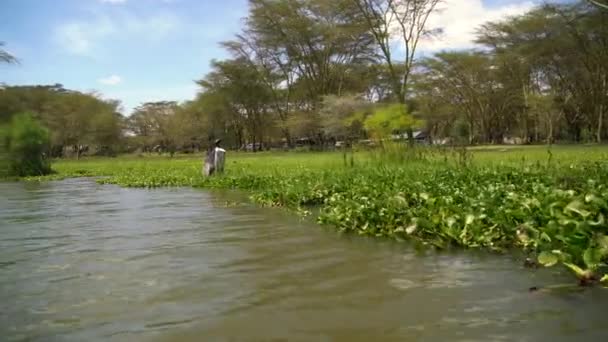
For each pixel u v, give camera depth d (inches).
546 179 385.1
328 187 469.4
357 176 509.0
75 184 872.9
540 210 261.9
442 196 327.0
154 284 198.5
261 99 2482.8
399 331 145.0
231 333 147.4
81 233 325.7
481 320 150.9
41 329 153.9
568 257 199.6
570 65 1784.0
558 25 1594.5
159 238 298.0
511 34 1788.9
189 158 2066.9
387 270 210.5
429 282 191.3
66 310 170.2
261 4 2078.0
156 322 157.4
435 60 2121.1
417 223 277.4
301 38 2121.1
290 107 2479.1
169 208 449.1
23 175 1190.9
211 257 242.8
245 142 2979.8
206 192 604.4
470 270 206.7
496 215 267.3
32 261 245.0
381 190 388.8
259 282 197.8
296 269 215.9
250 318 158.9
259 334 146.2
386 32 1440.7
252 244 272.2
